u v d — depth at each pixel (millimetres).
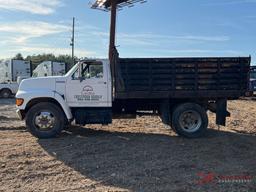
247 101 27891
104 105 11508
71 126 13500
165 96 11461
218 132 12523
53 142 10562
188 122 11508
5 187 6969
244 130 13273
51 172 7820
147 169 7980
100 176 7578
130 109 12055
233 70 11617
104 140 10797
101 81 11453
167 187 6938
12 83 31188
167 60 11383
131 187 6957
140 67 11352
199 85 11555
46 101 11469
